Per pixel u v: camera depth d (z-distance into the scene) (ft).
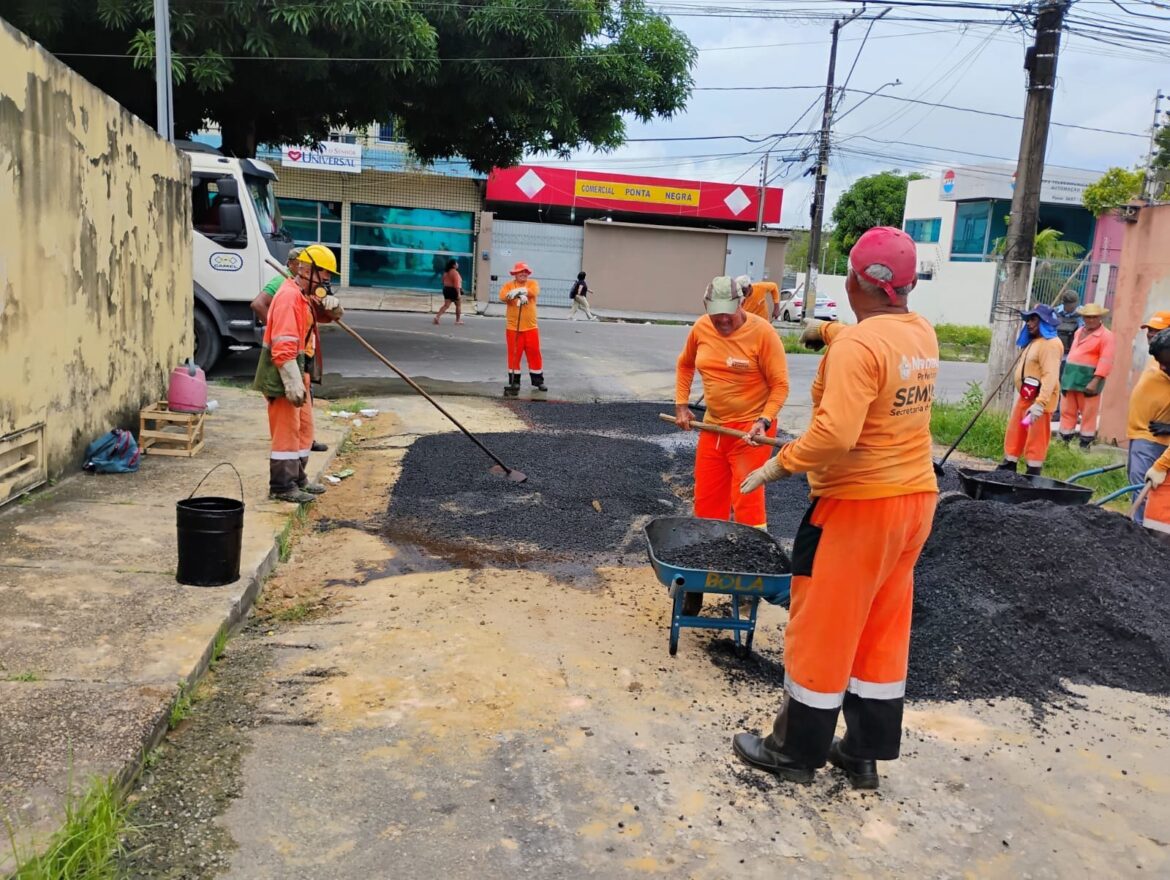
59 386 18.97
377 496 21.49
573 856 8.84
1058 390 26.35
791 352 62.23
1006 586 15.46
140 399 23.63
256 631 13.71
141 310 23.68
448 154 56.95
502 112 47.21
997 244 102.22
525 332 37.35
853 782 10.35
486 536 19.11
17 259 17.02
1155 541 17.78
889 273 9.54
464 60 43.73
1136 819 9.98
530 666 12.80
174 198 26.32
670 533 14.90
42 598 13.17
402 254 92.89
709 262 98.37
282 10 37.37
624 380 43.60
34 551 15.01
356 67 41.81
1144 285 34.53
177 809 9.19
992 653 13.74
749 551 14.03
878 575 9.59
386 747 10.53
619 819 9.46
